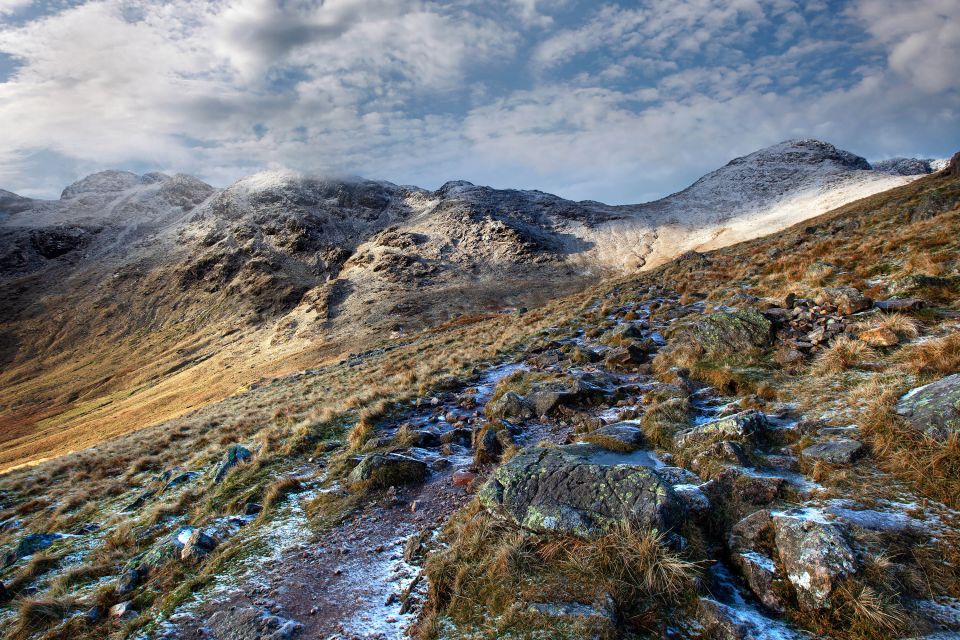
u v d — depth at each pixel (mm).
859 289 12766
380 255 188375
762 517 5328
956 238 13492
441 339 32438
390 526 7711
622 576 4977
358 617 5637
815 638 4098
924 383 7238
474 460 9469
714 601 4520
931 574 4312
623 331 16000
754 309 12461
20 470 22438
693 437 7516
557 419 10906
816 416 7637
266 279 188500
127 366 146750
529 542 5754
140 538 9430
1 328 187375
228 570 7105
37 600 7152
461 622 5023
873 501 5340
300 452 12047
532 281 164500
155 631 5957
